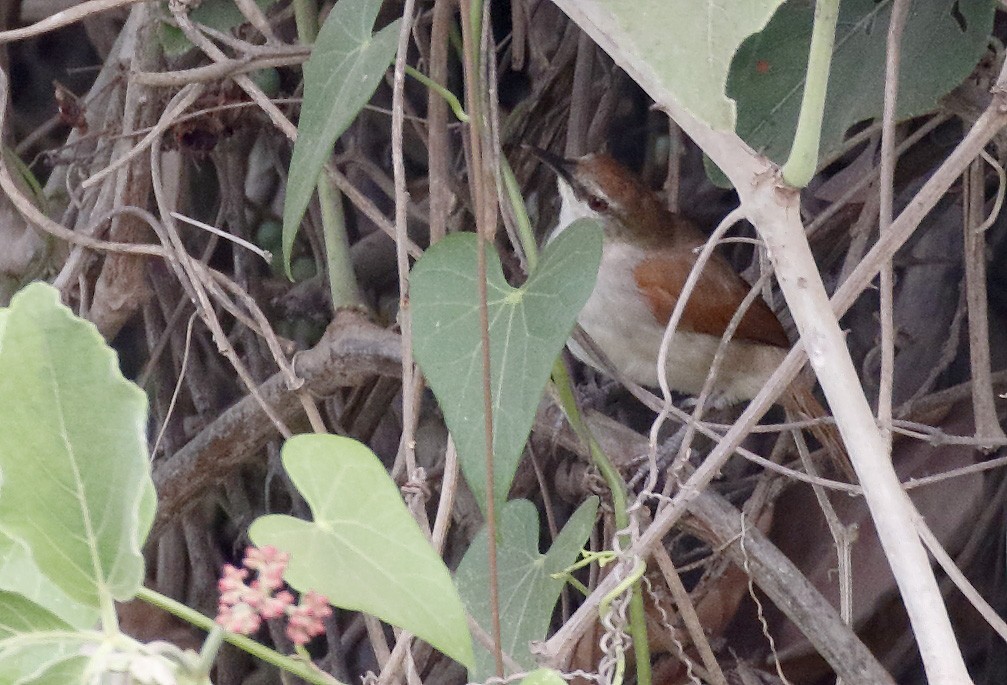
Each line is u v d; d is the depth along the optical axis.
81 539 2.40
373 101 8.30
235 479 8.09
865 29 5.48
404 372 4.32
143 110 6.13
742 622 6.91
